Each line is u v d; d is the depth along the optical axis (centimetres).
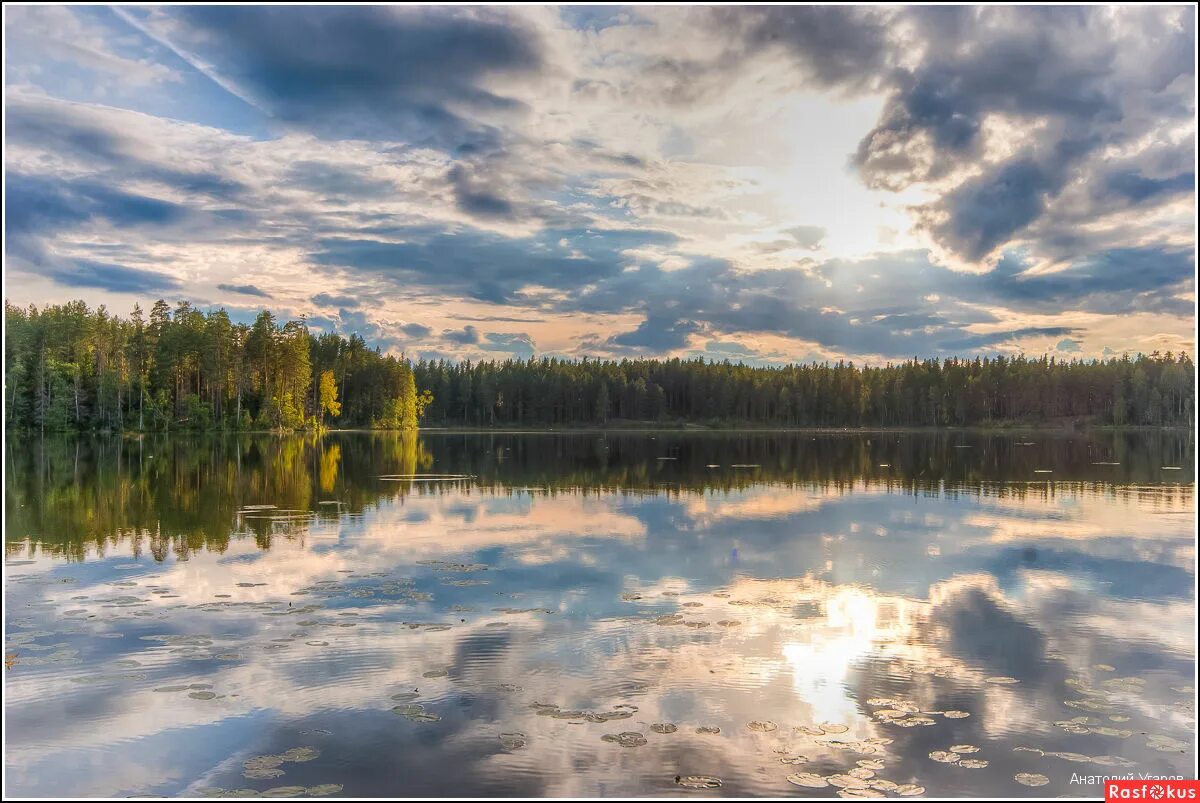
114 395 9206
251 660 1381
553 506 3312
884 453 7175
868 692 1252
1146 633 1559
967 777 991
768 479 4519
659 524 2833
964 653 1434
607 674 1320
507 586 1906
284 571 2058
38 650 1430
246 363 10744
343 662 1372
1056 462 5891
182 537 2531
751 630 1560
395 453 6888
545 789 959
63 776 993
